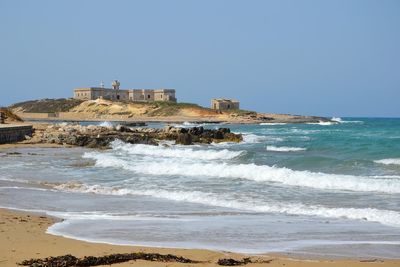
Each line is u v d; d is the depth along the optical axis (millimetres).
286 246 20453
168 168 48188
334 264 17516
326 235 22438
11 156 65062
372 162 51469
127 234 22422
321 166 50906
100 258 17312
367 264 17547
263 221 25609
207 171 45719
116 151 76938
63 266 16547
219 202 31234
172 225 24531
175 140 97938
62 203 31062
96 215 27125
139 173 47031
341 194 33875
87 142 85812
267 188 36844
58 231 22641
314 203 30562
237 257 18422
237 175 43688
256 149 83188
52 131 102688
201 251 19312
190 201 31844
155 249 19594
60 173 47469
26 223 24094
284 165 53031
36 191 36031
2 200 31891
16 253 18094
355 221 25531
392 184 36031
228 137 105000
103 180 42406
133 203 31141
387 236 22250
